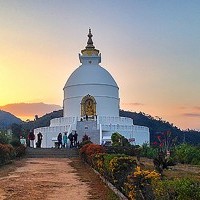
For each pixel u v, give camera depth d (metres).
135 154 42.75
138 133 74.69
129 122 77.56
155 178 12.08
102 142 67.38
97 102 79.88
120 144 48.69
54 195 18.98
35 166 36.19
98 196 18.67
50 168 34.12
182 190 9.06
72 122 74.19
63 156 51.00
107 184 21.45
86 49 86.44
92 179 25.58
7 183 23.48
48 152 52.69
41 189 20.97
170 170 24.56
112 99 81.75
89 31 88.69
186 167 28.22
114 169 18.53
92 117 77.00
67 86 82.50
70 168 34.25
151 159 38.12
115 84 83.62
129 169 17.80
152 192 11.98
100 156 26.64
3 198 18.08
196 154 33.47
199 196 8.88
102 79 81.62
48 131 75.00
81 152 43.06
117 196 17.41
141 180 13.45
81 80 81.19
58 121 77.12
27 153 52.03
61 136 66.06
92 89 80.44
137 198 13.78
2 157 36.66
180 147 36.16
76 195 18.98
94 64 85.56
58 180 25.08
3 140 44.78
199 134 126.25
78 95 80.50
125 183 16.70
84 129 71.75
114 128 72.31
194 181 9.41
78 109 80.06
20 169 33.03
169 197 9.52
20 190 20.58
